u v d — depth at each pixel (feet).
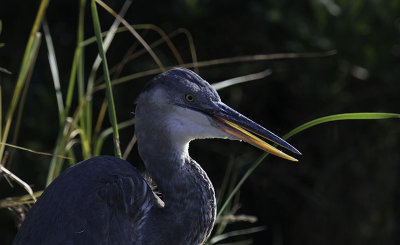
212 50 37.01
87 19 36.40
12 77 34.63
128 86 35.47
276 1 34.81
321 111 37.42
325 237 39.04
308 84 35.73
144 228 16.38
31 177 33.40
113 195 15.56
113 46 36.11
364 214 38.70
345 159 37.86
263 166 37.81
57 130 34.24
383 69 35.42
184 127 16.75
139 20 36.04
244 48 36.94
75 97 34.78
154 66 35.09
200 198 17.21
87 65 36.19
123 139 34.42
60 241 14.61
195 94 16.60
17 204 18.58
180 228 16.94
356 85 37.68
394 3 34.76
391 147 38.78
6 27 36.24
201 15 35.53
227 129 16.78
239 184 17.87
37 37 19.07
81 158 30.83
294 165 38.58
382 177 38.63
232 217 20.15
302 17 34.99
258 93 38.27
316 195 38.17
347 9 34.60
